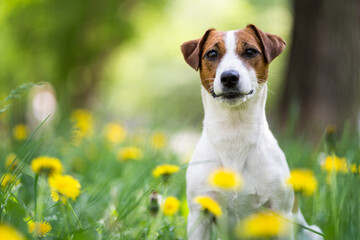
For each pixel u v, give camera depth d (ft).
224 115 14.01
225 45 14.49
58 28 53.36
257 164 13.66
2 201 11.27
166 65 82.23
